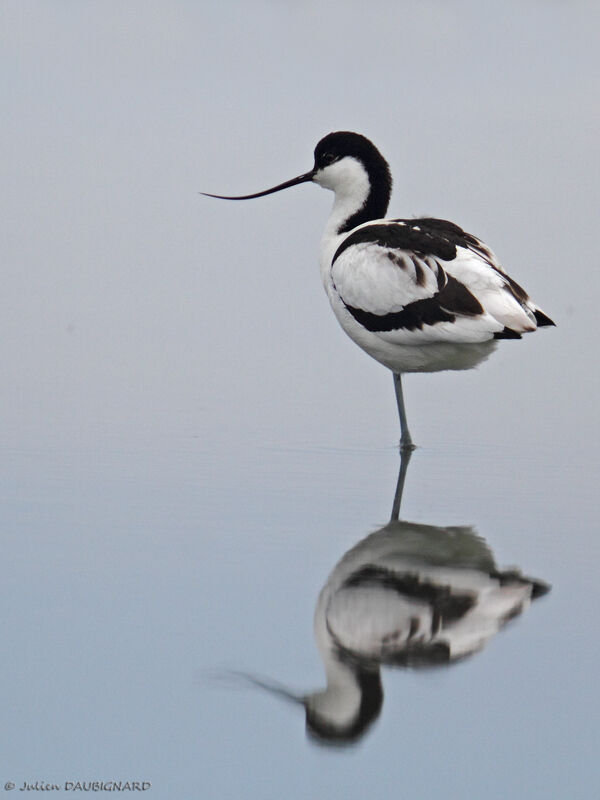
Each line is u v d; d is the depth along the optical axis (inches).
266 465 476.1
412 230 500.4
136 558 363.3
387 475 467.8
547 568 362.9
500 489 450.3
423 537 389.4
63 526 391.9
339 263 512.1
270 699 284.2
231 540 382.3
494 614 326.6
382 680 293.1
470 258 478.0
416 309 478.6
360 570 357.1
